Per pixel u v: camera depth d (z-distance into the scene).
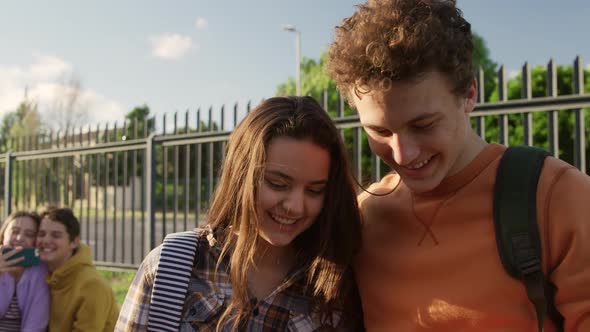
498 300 1.31
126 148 6.96
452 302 1.37
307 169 1.49
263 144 1.50
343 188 1.60
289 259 1.69
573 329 1.25
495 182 1.36
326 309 1.60
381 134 1.33
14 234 3.33
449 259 1.40
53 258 3.15
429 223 1.46
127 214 19.06
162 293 1.51
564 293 1.25
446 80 1.26
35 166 8.50
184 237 1.60
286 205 1.49
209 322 1.52
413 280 1.46
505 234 1.30
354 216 1.61
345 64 1.32
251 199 1.51
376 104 1.27
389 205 1.61
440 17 1.29
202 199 7.74
